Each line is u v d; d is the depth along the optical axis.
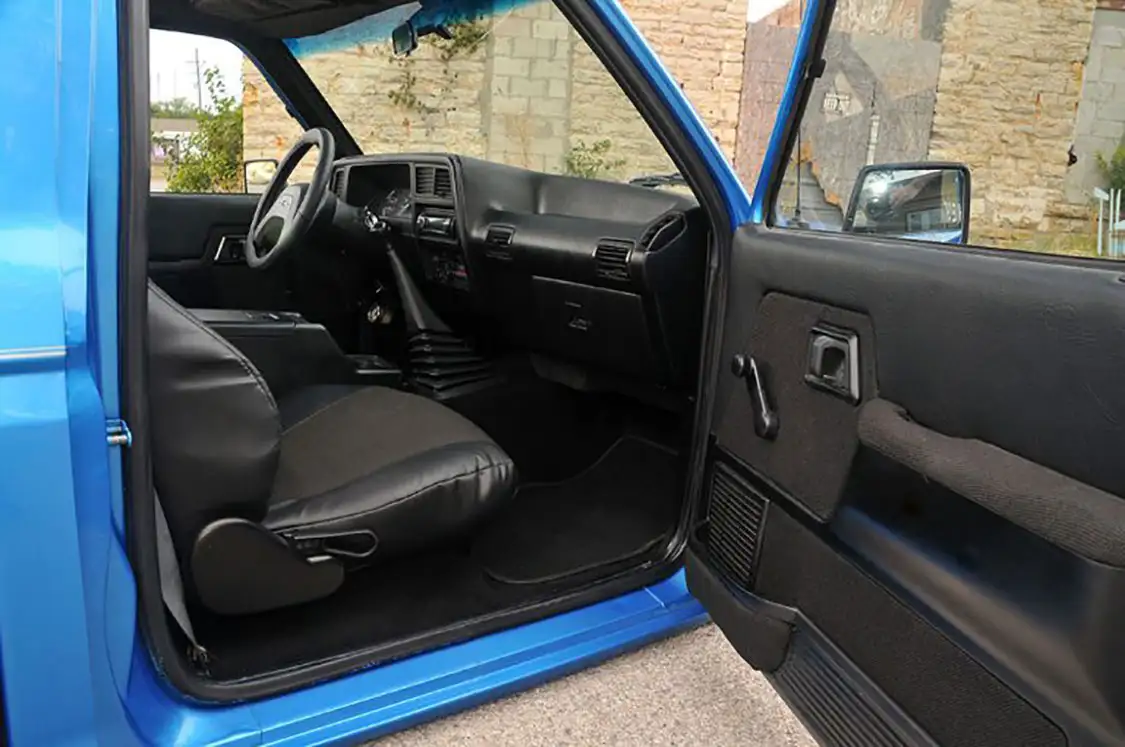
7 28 0.89
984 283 0.91
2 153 0.88
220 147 2.81
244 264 2.41
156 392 1.12
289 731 1.23
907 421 1.01
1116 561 0.73
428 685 1.36
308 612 1.59
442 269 2.15
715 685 1.51
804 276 1.24
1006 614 0.86
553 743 1.35
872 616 1.07
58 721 0.95
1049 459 0.83
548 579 1.74
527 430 2.23
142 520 1.02
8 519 0.87
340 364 1.97
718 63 4.78
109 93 0.93
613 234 1.75
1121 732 0.76
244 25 2.22
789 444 1.26
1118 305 0.76
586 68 2.93
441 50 3.04
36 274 0.87
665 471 2.14
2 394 0.85
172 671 1.15
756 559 1.33
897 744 1.01
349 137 2.71
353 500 1.36
